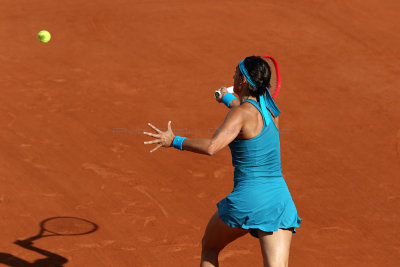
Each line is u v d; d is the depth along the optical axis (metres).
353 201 28.70
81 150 32.53
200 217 26.45
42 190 27.92
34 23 54.78
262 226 16.34
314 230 25.88
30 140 33.34
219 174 30.77
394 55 51.94
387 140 36.22
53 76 43.94
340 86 44.97
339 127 37.84
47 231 24.44
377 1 64.12
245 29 56.00
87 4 59.88
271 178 16.58
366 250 24.53
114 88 42.44
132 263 22.61
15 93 40.25
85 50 49.59
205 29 55.44
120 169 30.59
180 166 31.38
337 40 54.62
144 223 25.62
